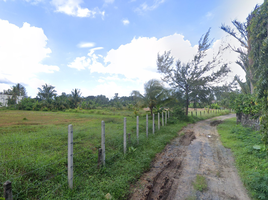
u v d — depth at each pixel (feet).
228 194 13.11
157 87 61.00
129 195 12.68
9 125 36.35
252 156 19.86
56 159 14.97
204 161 20.31
